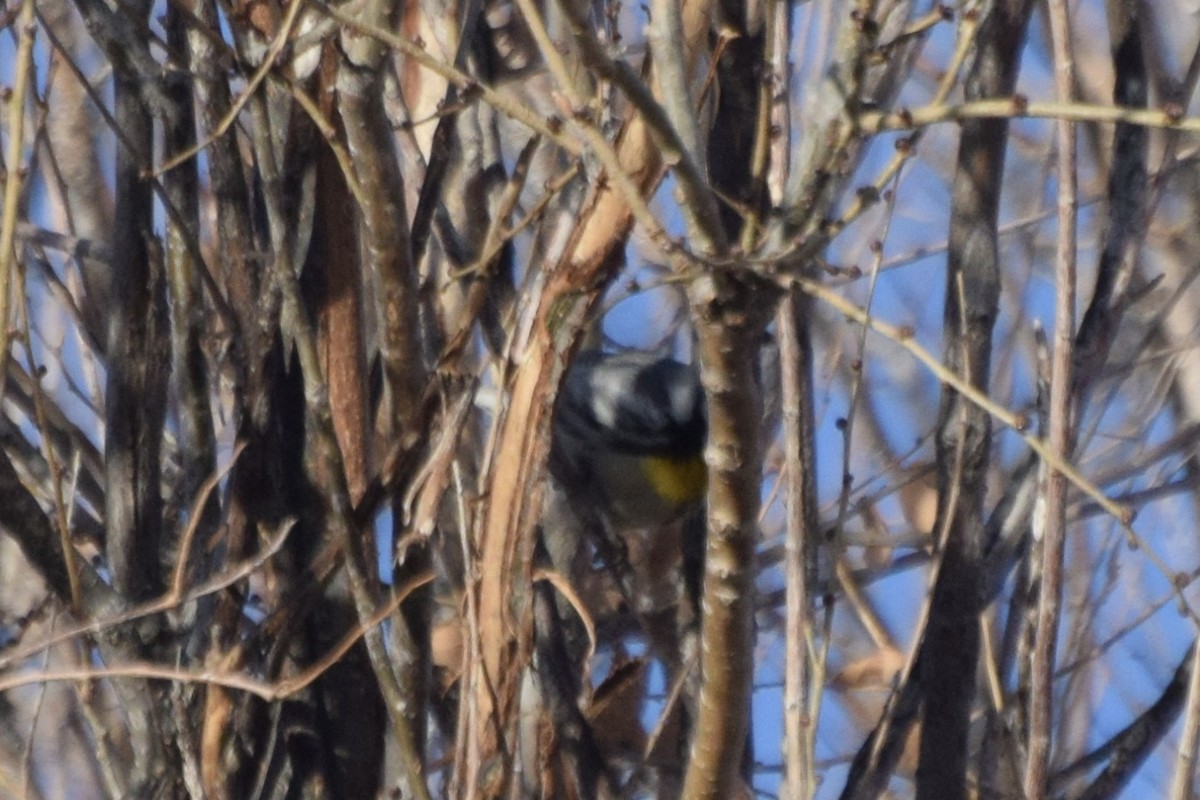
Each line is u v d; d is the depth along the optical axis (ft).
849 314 16.66
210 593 22.75
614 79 15.60
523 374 20.15
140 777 22.82
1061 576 22.12
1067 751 30.04
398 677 22.44
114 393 24.71
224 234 25.12
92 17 25.09
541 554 25.90
